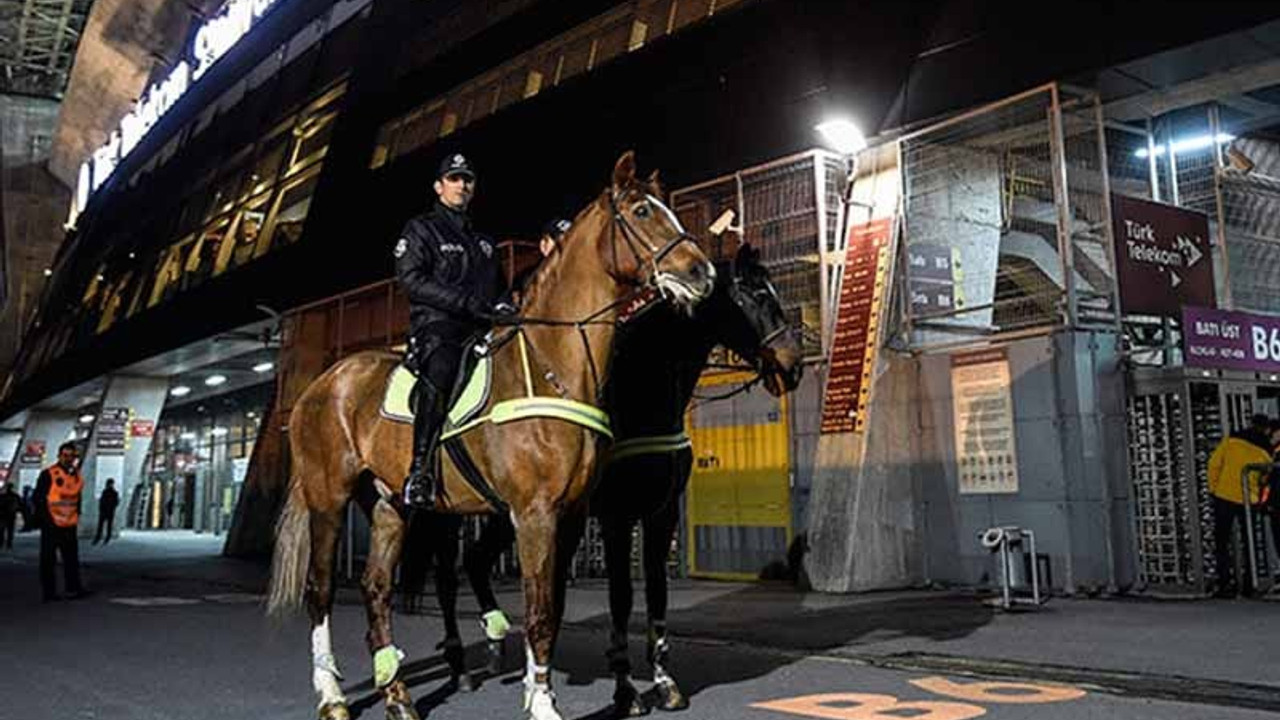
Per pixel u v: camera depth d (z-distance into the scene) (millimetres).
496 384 5281
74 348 35781
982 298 13125
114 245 37156
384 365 6254
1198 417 11250
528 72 18906
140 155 38281
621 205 5094
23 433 43438
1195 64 11227
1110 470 11023
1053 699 5801
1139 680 6273
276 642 9188
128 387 32625
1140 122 13516
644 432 6145
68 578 13984
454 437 5363
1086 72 11422
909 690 6180
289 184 25281
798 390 13359
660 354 6262
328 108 24875
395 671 5711
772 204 14086
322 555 6160
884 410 12406
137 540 31141
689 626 9367
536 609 4961
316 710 6203
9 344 47875
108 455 31953
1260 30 10398
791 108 14117
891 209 12953
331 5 27297
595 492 6105
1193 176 13477
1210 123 13250
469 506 5551
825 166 13609
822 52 14031
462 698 6340
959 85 12453
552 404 5043
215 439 37812
